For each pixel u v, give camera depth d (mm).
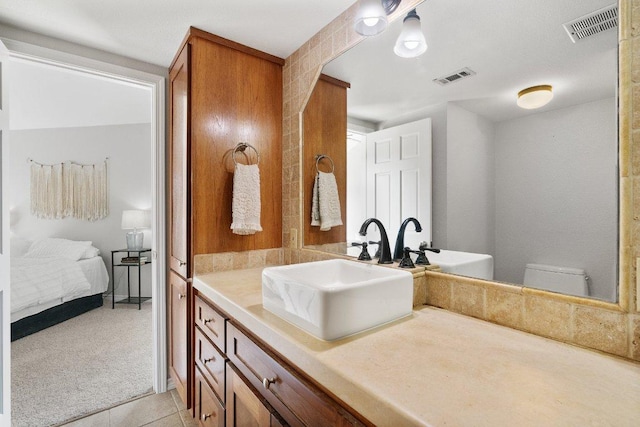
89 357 2598
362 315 921
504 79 1007
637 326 740
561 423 522
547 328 890
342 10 1527
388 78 1368
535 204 935
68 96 3229
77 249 4027
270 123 1961
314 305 874
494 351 799
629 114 753
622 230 763
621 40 765
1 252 1476
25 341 2918
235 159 1810
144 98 3305
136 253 4430
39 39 1708
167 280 2131
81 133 4438
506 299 979
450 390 618
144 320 3520
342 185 1609
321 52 1688
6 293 1510
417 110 1263
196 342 1641
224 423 1257
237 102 1827
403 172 1324
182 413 1873
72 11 1506
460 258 1122
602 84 805
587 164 830
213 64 1743
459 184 1129
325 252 1696
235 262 1815
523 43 962
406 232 1312
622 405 575
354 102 1522
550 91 903
